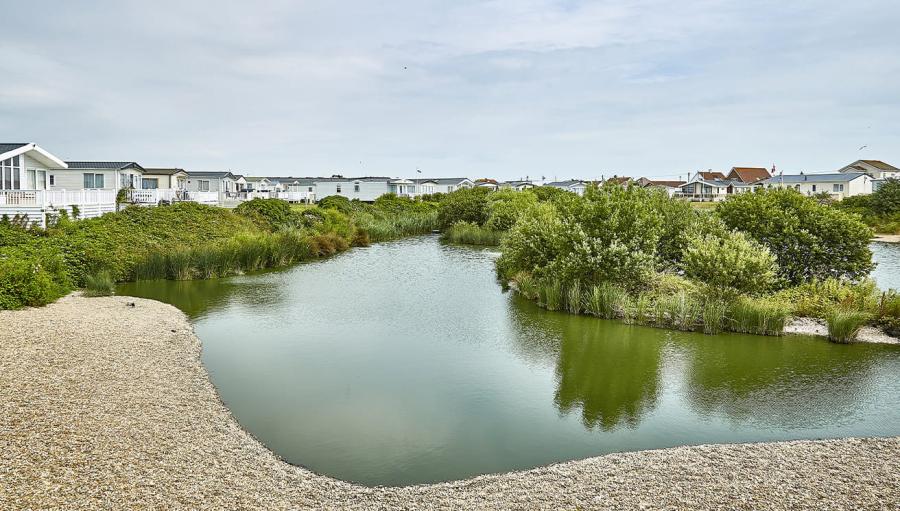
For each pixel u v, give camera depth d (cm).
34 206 2817
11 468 776
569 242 2231
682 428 1138
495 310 2205
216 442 970
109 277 2409
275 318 2028
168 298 2327
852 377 1433
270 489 830
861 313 1798
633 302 2067
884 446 1020
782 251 2303
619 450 1035
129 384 1178
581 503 806
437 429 1117
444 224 5872
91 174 4538
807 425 1153
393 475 923
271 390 1305
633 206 2230
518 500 819
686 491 840
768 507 790
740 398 1298
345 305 2275
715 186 9912
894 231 5391
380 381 1391
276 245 3419
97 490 750
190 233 3406
